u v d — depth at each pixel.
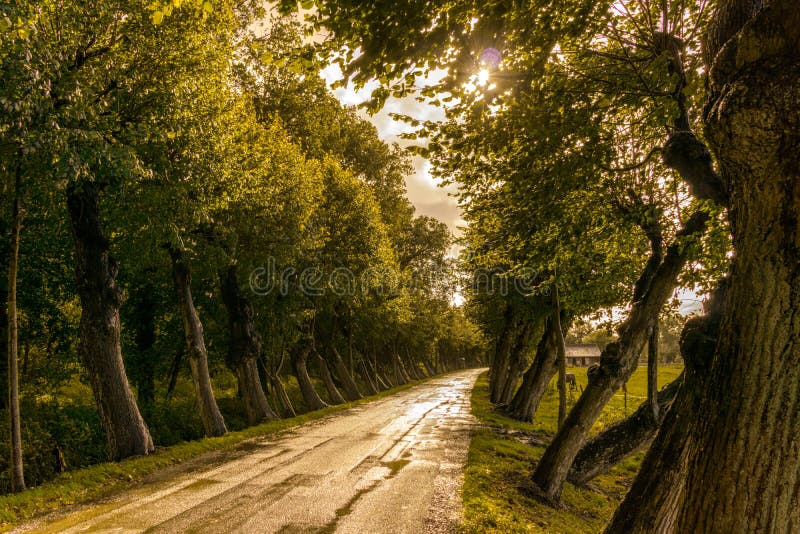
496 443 16.59
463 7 4.64
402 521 8.03
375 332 45.38
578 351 132.38
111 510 8.52
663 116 6.95
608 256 13.58
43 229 17.59
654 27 7.54
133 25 12.44
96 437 16.41
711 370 3.68
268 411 22.97
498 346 36.38
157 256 16.73
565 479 12.19
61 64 10.82
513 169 7.85
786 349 3.16
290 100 29.42
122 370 13.99
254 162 19.52
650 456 6.95
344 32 4.66
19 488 10.57
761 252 3.28
